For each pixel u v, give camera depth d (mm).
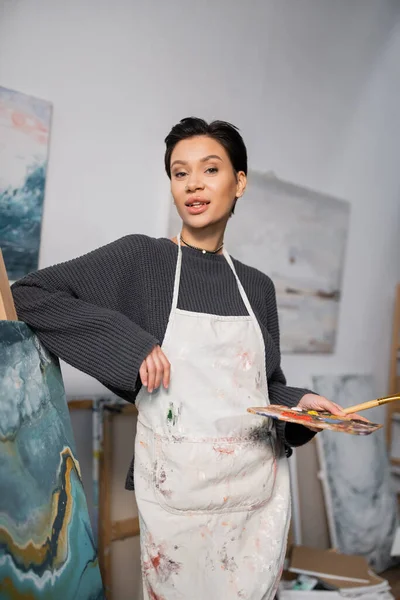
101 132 1832
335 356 2889
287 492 1254
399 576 2635
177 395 1103
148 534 1097
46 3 1667
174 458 1085
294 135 2561
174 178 1234
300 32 2514
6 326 956
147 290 1145
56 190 1730
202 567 1091
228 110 2244
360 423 1040
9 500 838
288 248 2541
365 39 2854
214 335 1150
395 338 3207
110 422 1786
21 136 1616
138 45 1913
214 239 1268
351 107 2854
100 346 1031
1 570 779
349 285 2953
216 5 2154
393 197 3219
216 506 1105
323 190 2744
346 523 2531
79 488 1014
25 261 1646
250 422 1156
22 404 941
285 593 1863
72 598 883
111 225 1876
